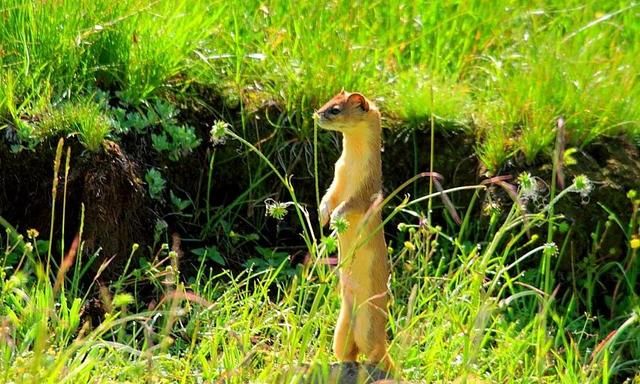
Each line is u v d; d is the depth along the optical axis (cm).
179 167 1102
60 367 762
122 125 1068
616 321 1059
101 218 1029
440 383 868
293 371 791
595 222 1098
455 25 1255
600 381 964
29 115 1054
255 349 844
